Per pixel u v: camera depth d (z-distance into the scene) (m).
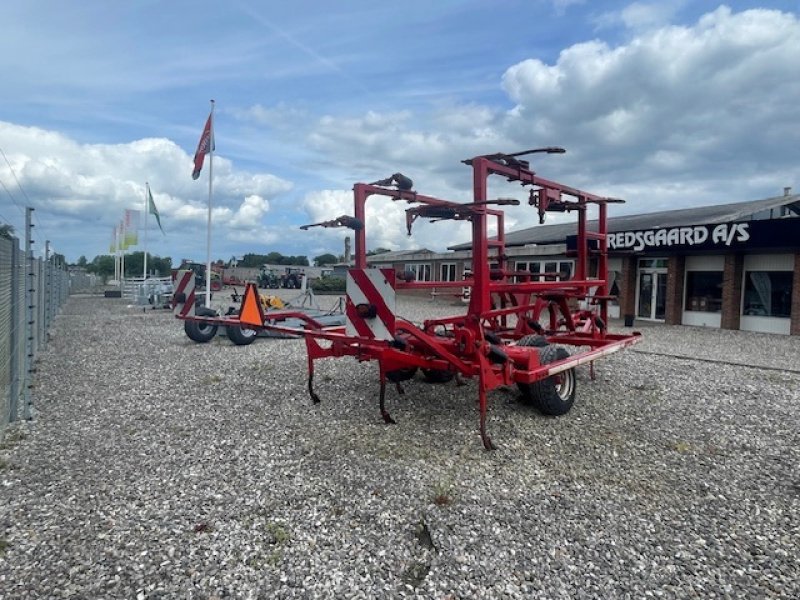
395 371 6.22
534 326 7.14
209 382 7.01
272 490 3.74
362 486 3.82
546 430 5.08
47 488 3.71
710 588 2.71
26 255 5.56
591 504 3.60
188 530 3.17
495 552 3.00
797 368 8.94
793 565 2.92
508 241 25.89
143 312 18.97
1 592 2.55
